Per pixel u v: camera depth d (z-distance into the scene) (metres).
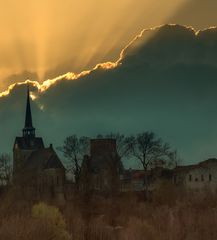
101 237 153.38
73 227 153.38
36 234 132.75
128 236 156.00
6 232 129.25
